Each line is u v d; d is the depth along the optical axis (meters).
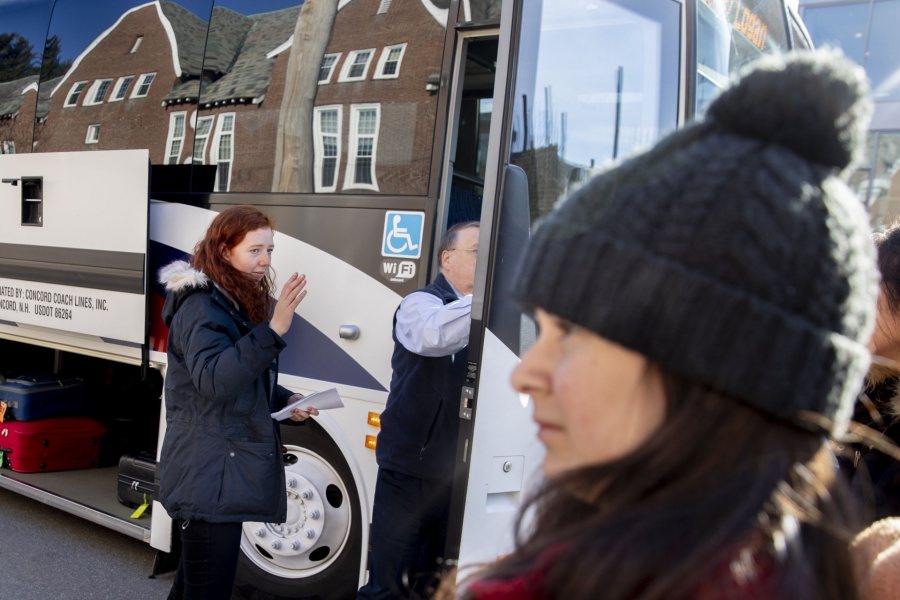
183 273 3.06
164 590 4.43
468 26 3.54
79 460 5.59
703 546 0.73
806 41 5.39
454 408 3.33
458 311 3.10
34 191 4.99
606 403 0.79
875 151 10.34
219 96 4.37
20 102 5.43
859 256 0.79
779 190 0.74
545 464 0.87
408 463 3.31
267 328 2.96
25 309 5.06
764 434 0.76
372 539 3.41
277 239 4.01
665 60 3.89
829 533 0.84
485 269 2.95
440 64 3.61
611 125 3.59
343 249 3.81
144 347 4.37
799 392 0.74
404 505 3.33
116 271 4.45
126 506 4.84
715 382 0.73
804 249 0.73
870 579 1.05
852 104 0.78
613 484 0.80
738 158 0.76
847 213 0.78
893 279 1.78
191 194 4.40
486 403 2.98
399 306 3.36
